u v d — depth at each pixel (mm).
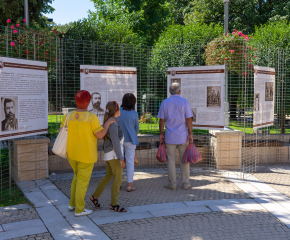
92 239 3176
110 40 9305
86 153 3682
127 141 4887
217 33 11891
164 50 10352
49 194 4715
